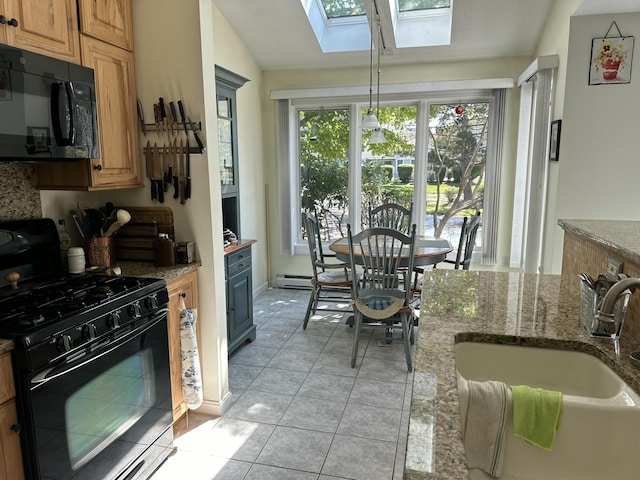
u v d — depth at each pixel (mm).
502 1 3496
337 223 5043
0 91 1562
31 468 1493
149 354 2016
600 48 3088
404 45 4172
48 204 2305
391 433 2369
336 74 4699
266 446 2273
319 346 3504
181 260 2430
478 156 4566
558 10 3395
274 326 3939
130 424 1914
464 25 3795
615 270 1380
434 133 4652
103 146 2166
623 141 3166
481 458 927
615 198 3240
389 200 4887
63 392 1565
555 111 3473
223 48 3941
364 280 3418
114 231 2434
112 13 2191
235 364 3203
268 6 3771
